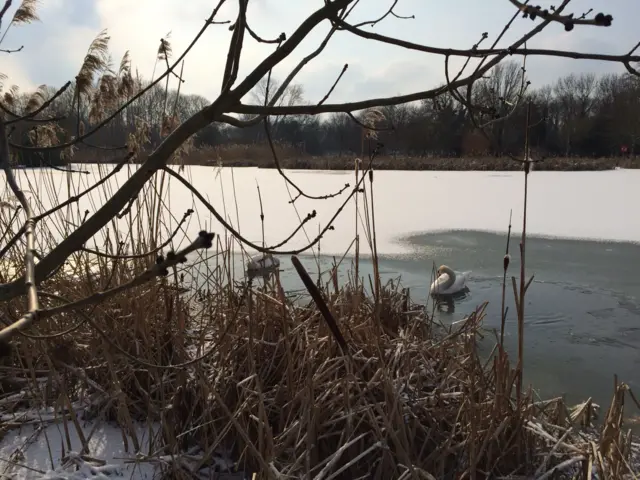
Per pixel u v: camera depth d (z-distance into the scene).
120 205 1.33
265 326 3.27
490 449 2.59
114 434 2.91
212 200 12.05
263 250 1.58
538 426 2.76
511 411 2.73
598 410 3.64
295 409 2.81
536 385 4.05
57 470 2.54
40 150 1.94
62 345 3.25
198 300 4.12
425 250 8.18
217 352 3.18
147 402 2.93
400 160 26.31
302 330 3.27
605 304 5.82
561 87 40.97
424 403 2.85
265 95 1.58
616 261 7.65
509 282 6.62
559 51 1.24
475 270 7.14
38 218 1.49
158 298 3.43
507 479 2.57
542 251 8.27
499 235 9.37
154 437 2.80
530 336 4.95
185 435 2.89
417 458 2.57
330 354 3.04
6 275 3.50
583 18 0.93
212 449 2.63
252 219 9.93
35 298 0.92
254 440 2.79
